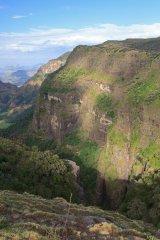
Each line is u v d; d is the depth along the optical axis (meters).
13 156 124.94
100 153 183.38
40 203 54.44
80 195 124.75
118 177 150.75
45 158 127.56
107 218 51.16
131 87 187.50
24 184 102.75
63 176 121.06
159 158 134.62
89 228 39.94
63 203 57.91
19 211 45.84
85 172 178.38
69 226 40.91
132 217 101.62
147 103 157.88
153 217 95.19
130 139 154.75
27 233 35.78
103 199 156.25
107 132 179.88
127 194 132.12
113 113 189.38
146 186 123.62
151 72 191.25
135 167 141.00
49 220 42.50
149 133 148.62
